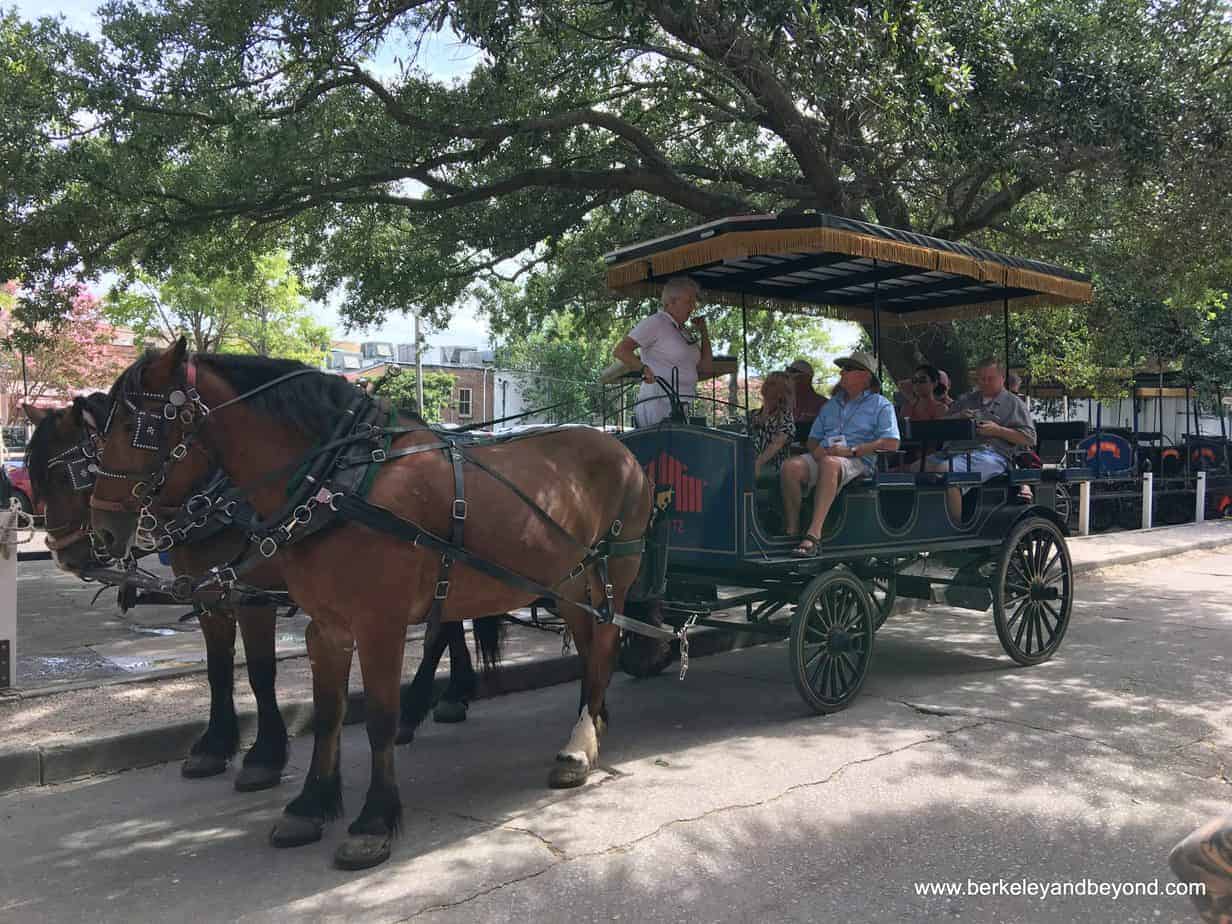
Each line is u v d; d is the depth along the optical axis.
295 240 13.50
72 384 29.52
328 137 10.92
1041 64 9.05
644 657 5.74
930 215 13.66
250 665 4.77
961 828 4.09
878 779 4.70
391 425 4.31
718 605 6.04
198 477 4.04
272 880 3.71
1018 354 17.91
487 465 4.46
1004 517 7.22
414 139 11.06
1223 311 18.03
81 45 9.09
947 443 6.97
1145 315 16.44
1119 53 9.30
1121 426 22.66
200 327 28.09
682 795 4.54
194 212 11.06
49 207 9.88
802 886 3.58
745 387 7.05
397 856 3.91
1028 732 5.44
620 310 16.41
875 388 6.75
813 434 6.73
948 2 8.84
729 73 10.59
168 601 5.24
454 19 7.98
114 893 3.62
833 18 7.80
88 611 8.98
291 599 4.56
